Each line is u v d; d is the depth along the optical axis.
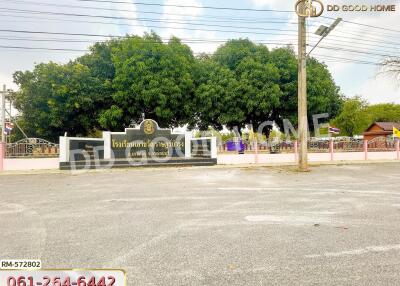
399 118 57.78
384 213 6.02
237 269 3.46
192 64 23.92
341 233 4.73
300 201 7.21
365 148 20.77
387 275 3.31
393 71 19.50
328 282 3.15
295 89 23.75
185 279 3.23
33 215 6.04
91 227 5.16
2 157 15.22
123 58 22.47
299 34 14.12
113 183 10.59
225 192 8.51
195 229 5.00
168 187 9.52
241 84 22.73
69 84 21.94
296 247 4.13
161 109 22.16
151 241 4.42
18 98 24.70
